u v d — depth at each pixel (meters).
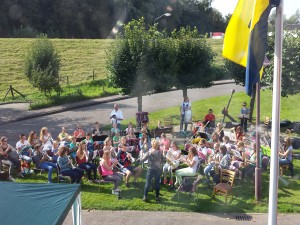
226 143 14.93
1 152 13.50
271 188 7.52
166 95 34.34
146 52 21.67
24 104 30.25
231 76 25.14
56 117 26.72
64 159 12.66
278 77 7.28
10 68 39.47
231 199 11.88
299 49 18.70
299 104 29.22
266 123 20.27
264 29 7.12
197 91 36.34
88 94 33.06
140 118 20.36
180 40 24.34
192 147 12.45
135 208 11.46
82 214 11.04
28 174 13.93
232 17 7.89
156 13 71.19
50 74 30.62
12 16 71.69
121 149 13.20
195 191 12.23
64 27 73.56
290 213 11.29
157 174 11.74
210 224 10.58
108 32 72.44
